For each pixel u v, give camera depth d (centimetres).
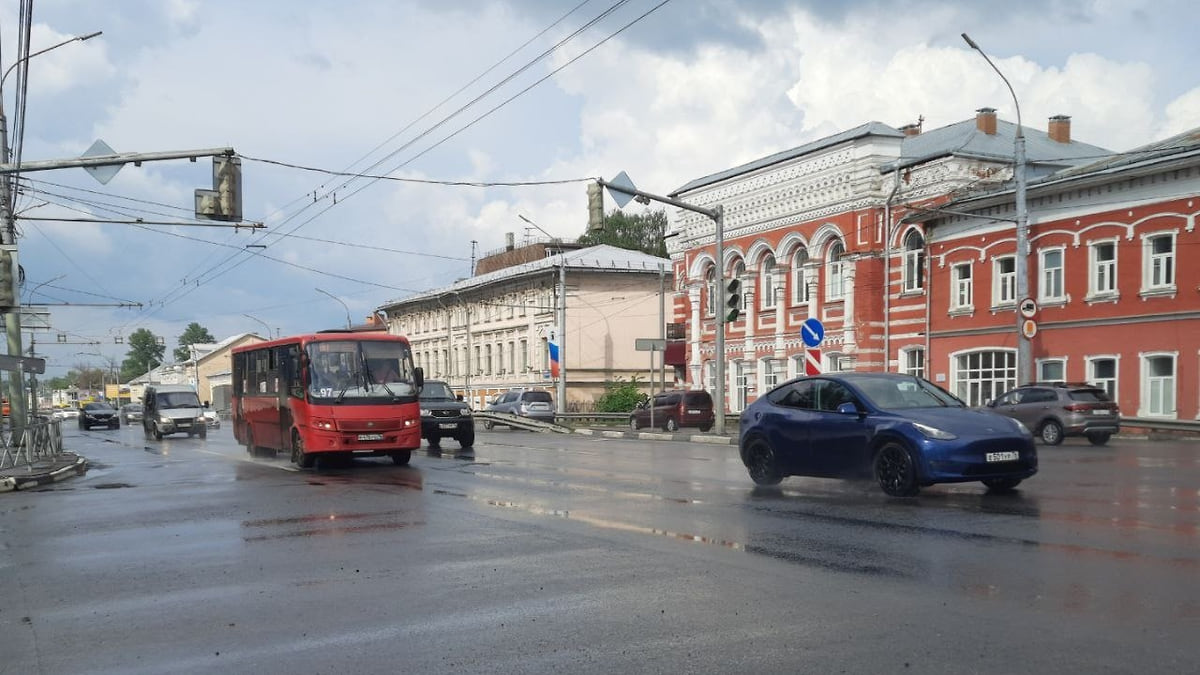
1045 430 2609
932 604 657
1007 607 642
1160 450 2236
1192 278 2812
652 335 6288
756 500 1248
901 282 3812
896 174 3788
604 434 3662
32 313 2747
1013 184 3406
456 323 7444
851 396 1305
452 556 887
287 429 2155
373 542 981
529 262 7075
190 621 672
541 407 4750
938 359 3616
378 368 2045
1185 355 2827
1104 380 3077
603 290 6169
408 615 671
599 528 1031
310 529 1088
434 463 2112
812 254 4128
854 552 852
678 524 1047
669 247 6366
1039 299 3250
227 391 9231
